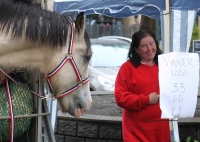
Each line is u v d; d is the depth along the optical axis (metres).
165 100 4.16
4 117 3.71
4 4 3.67
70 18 3.89
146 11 6.86
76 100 3.92
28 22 3.68
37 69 3.88
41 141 3.97
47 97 3.89
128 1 5.36
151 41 4.34
